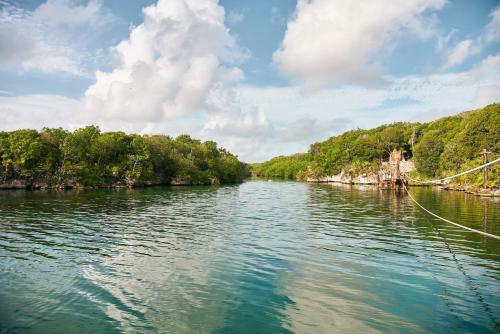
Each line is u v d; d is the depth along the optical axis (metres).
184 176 121.12
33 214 37.53
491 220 33.88
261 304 13.17
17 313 12.32
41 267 17.80
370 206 48.91
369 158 151.62
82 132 94.38
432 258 19.62
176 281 15.67
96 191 77.38
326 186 117.94
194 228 29.44
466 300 13.61
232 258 19.56
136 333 10.95
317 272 17.03
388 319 11.98
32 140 82.19
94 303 13.21
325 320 11.91
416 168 123.06
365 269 17.52
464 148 97.25
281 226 30.72
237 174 161.62
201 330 11.17
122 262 18.69
